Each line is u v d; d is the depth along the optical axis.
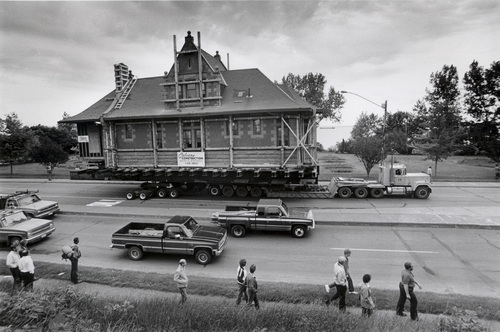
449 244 16.30
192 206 25.19
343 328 8.14
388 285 12.18
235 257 15.32
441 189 30.78
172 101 27.77
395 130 63.44
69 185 37.09
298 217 17.95
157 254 15.96
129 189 33.88
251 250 16.14
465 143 41.91
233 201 26.84
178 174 28.48
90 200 28.44
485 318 9.44
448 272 13.23
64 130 77.75
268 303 10.55
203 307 9.20
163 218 22.23
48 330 6.84
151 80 32.31
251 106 26.28
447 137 36.00
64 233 19.38
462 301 10.43
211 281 12.23
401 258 14.70
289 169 25.69
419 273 13.17
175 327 8.07
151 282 12.16
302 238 17.72
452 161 53.69
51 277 12.85
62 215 23.58
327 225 20.02
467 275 12.95
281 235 18.36
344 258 10.22
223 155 27.16
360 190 26.95
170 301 10.05
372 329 8.09
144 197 28.06
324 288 11.53
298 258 15.01
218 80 26.81
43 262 14.45
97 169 29.72
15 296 8.21
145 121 28.41
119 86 32.00
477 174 40.50
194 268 14.16
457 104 40.31
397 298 10.73
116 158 29.33
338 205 24.50
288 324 8.42
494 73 38.72
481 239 16.92
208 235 14.99
